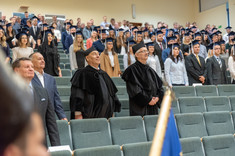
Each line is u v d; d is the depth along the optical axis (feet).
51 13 53.42
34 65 12.25
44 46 20.21
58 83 19.44
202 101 17.97
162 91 14.92
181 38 40.93
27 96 1.02
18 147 0.99
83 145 12.01
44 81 12.17
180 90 19.72
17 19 38.37
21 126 0.99
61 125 11.97
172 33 36.96
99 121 12.59
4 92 0.98
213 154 12.25
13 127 0.98
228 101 18.54
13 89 0.99
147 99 14.11
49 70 20.07
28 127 1.01
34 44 29.19
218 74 23.32
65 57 30.35
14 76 1.04
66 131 12.00
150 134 13.55
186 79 21.13
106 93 13.38
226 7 55.16
